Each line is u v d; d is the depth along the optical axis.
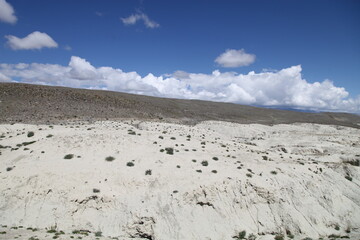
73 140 40.50
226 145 53.28
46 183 29.22
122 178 31.75
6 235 21.48
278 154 53.12
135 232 26.84
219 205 30.98
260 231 30.27
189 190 31.23
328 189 39.09
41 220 25.91
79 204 27.80
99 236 25.20
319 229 32.31
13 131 54.47
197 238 27.25
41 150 37.06
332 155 61.38
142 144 42.88
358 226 34.78
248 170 37.84
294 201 34.69
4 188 28.39
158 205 29.33
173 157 38.81
